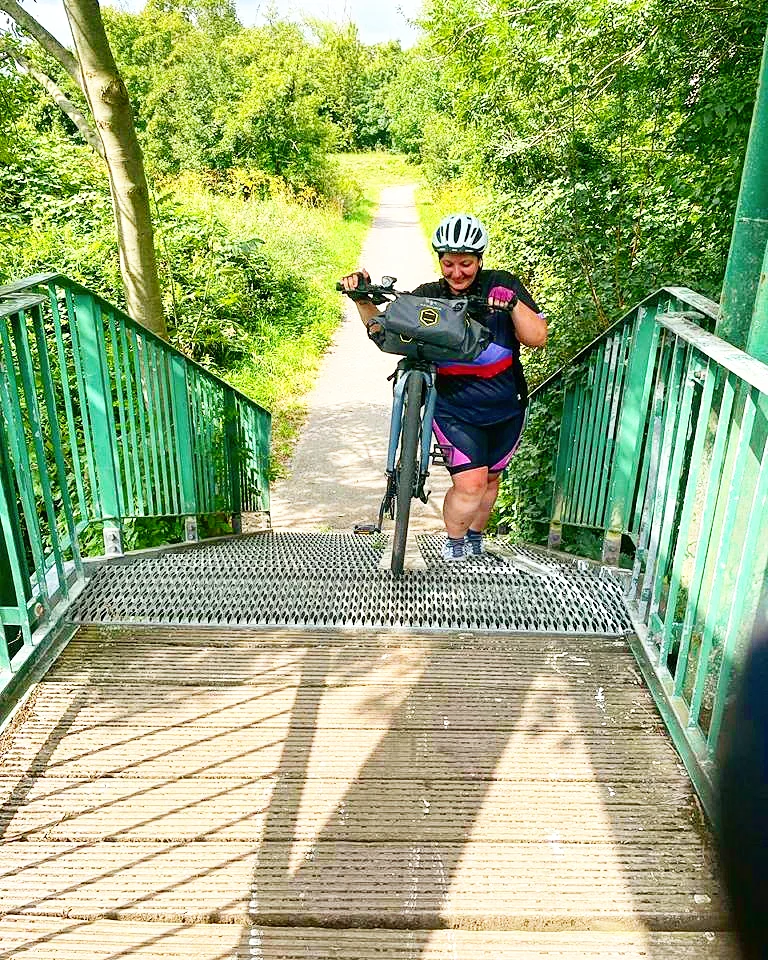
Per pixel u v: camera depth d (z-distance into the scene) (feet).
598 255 21.75
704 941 6.54
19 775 8.07
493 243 28.09
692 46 16.97
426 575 12.39
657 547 10.43
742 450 7.63
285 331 46.93
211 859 7.17
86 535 16.55
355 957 6.37
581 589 11.85
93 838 7.36
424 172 107.86
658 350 11.98
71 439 11.93
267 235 57.57
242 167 78.28
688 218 19.02
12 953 6.35
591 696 9.41
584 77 20.08
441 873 7.07
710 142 16.94
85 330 12.12
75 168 39.75
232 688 9.46
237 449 21.48
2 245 32.12
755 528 7.09
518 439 13.01
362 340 48.93
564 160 21.58
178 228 41.39
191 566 12.83
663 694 9.30
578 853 7.29
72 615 10.85
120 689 9.39
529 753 8.48
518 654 10.19
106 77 18.72
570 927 6.65
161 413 15.61
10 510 9.28
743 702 3.13
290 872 7.06
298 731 8.77
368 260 68.90
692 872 7.13
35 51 56.13
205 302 40.65
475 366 12.01
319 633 10.61
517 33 20.02
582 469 15.31
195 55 80.94
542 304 24.44
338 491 29.22
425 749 8.51
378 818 7.62
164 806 7.72
